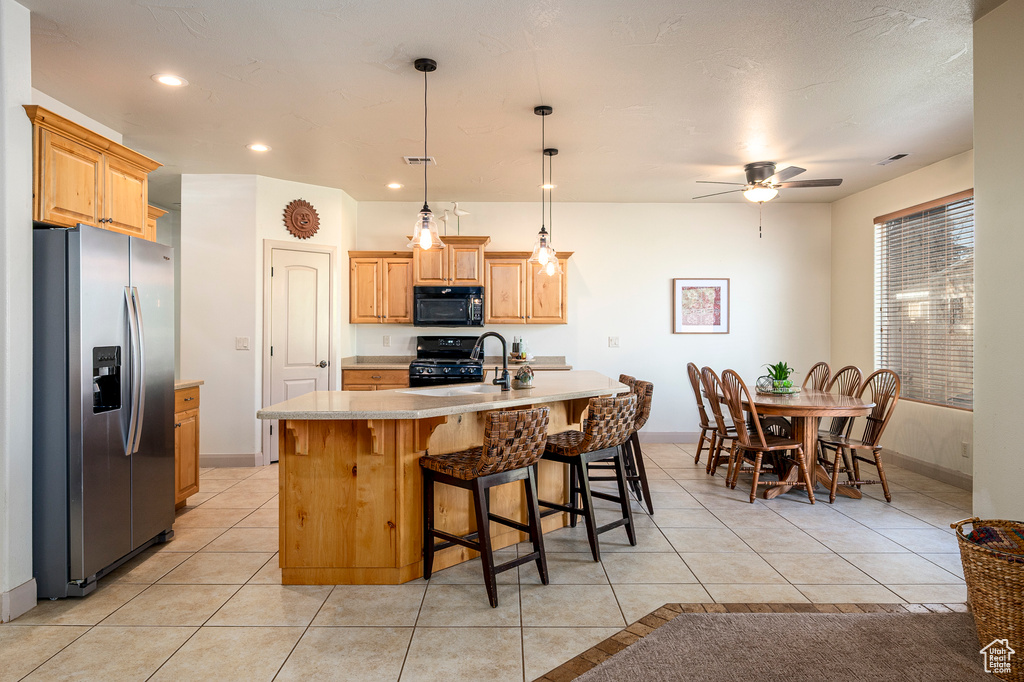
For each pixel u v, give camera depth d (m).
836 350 6.44
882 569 3.06
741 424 4.41
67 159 2.82
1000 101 2.58
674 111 3.78
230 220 5.31
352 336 6.37
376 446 2.82
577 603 2.68
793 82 3.36
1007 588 2.04
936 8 2.59
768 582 2.90
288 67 3.15
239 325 5.33
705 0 2.52
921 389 5.19
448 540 2.88
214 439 5.34
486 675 2.11
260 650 2.29
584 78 3.29
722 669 2.14
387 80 3.31
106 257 2.85
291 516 2.89
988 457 2.67
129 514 3.05
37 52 2.97
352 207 6.30
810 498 4.27
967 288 4.66
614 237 6.54
